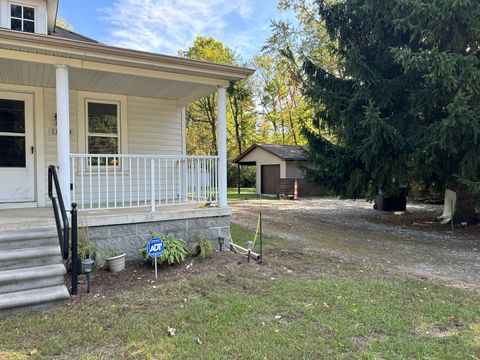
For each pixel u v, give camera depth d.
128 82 6.44
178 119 8.34
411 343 3.06
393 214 12.66
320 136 11.25
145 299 3.96
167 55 5.25
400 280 4.93
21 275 3.91
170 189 8.23
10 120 6.37
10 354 2.83
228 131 33.34
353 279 4.92
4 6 6.54
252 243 5.88
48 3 7.20
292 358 2.79
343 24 10.12
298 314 3.64
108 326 3.31
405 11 8.07
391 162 9.19
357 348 2.96
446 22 7.55
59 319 3.44
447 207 10.63
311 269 5.41
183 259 5.24
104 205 6.83
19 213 5.51
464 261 6.21
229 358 2.78
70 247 4.57
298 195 20.42
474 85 7.07
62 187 4.93
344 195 10.84
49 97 6.71
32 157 6.54
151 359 2.76
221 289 4.32
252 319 3.49
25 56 4.68
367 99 9.17
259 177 22.88
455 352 2.92
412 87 8.88
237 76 6.06
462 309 3.88
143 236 5.51
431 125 7.95
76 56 4.86
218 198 6.46
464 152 8.19
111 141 7.45
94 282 4.44
